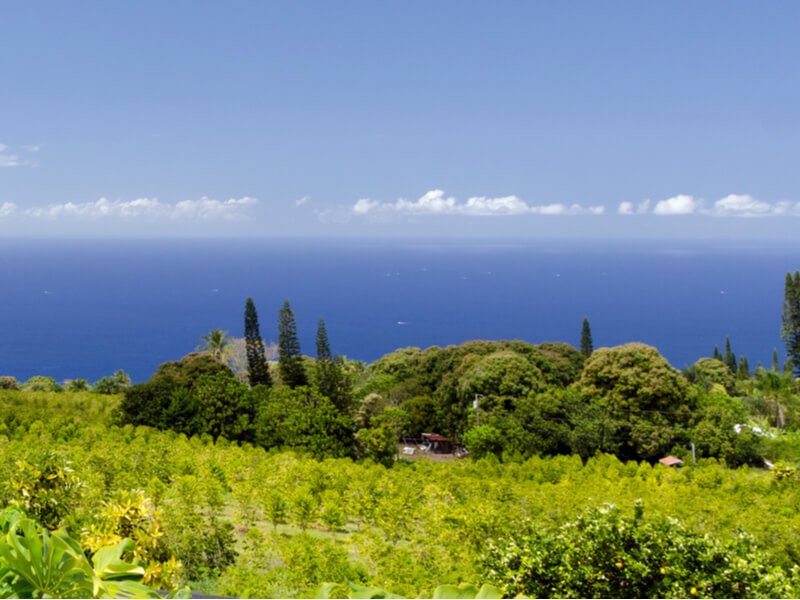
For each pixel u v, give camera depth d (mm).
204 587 10844
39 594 1742
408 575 10836
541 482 23781
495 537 13062
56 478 10391
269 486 17266
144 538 9336
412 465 28172
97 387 57750
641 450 32469
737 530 12016
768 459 31875
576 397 35062
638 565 7238
